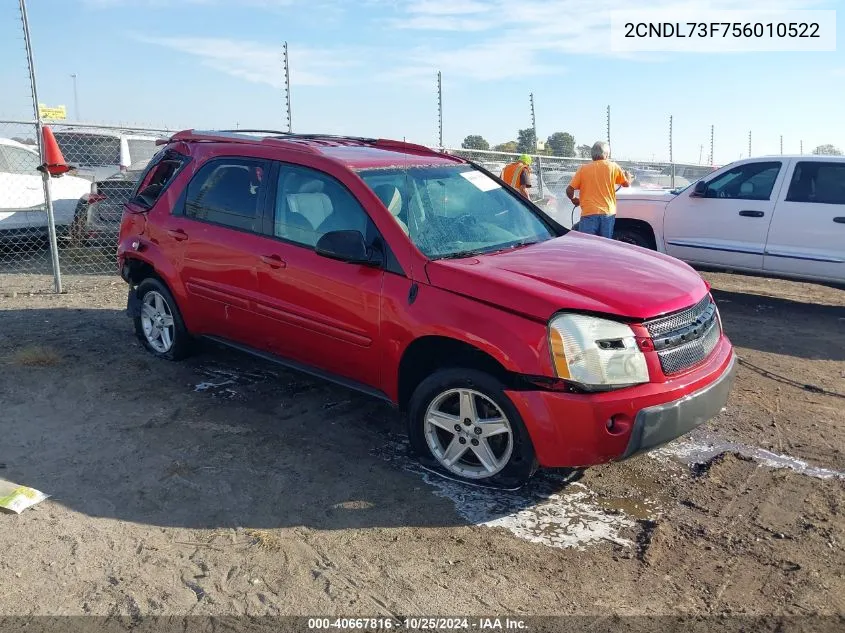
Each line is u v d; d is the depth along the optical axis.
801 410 5.36
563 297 3.70
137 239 5.84
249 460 4.34
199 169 5.47
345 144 5.35
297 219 4.75
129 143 12.98
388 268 4.22
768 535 3.67
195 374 5.71
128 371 5.75
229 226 5.14
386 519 3.75
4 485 3.95
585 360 3.59
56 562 3.33
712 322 4.25
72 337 6.64
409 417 4.21
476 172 5.38
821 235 8.33
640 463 4.42
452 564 3.39
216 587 3.19
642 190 10.05
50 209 8.44
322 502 3.90
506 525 3.72
